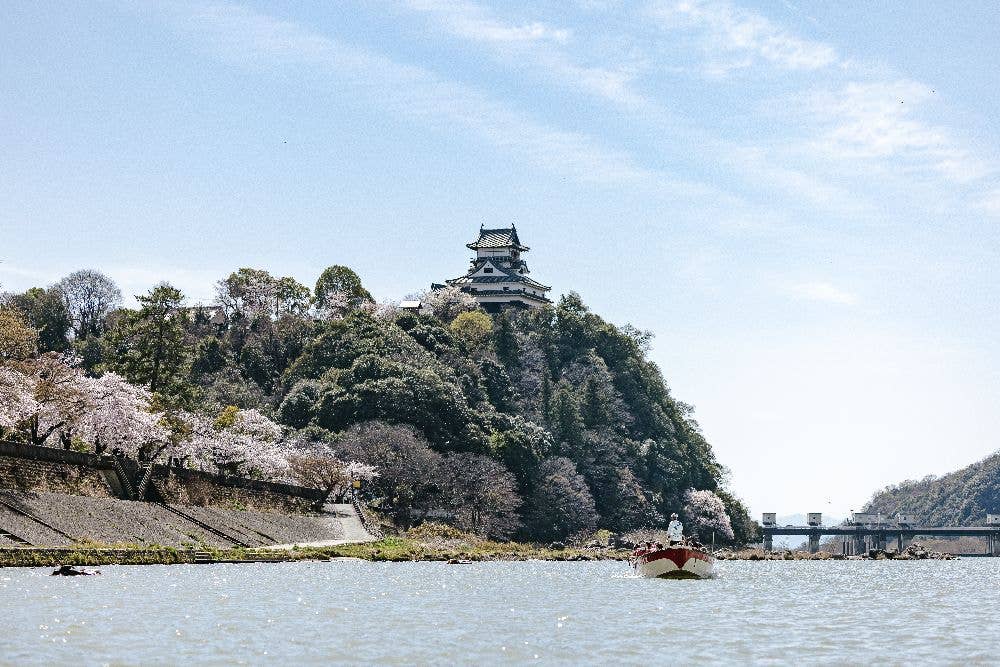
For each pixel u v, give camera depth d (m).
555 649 49.69
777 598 84.25
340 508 168.75
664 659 47.28
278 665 43.94
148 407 147.25
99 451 132.75
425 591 82.06
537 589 88.50
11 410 117.44
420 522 185.00
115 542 100.81
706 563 112.50
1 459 102.69
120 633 50.94
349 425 198.12
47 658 43.69
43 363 141.75
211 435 157.00
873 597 88.56
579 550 189.88
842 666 46.03
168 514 119.44
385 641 51.09
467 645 50.44
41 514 99.00
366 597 74.12
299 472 169.50
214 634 51.78
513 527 192.00
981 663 47.19
